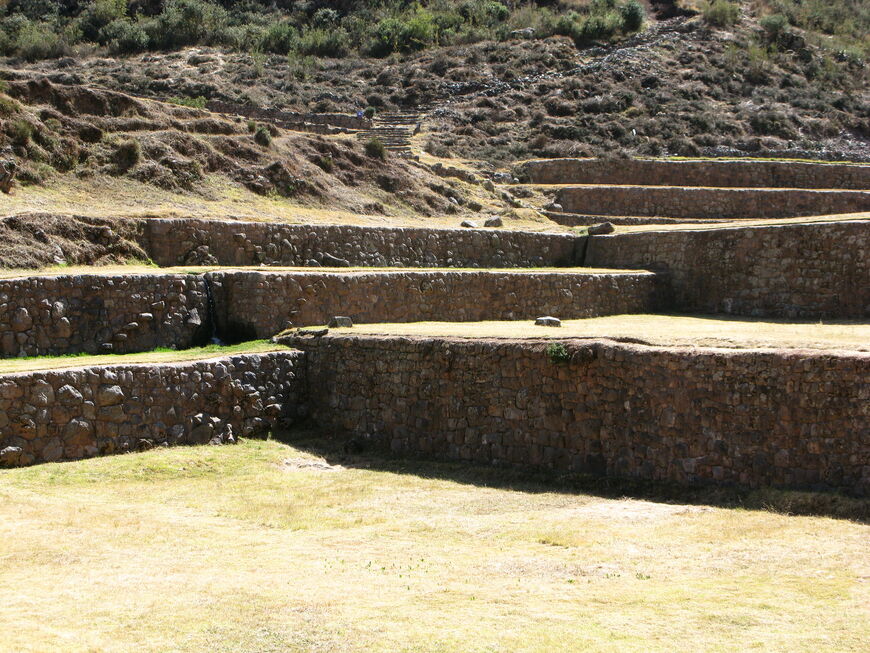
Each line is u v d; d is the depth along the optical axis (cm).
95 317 1745
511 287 2367
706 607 838
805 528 1087
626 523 1162
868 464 1193
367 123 4675
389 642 761
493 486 1424
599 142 4784
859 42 6906
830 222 2420
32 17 7169
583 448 1451
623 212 3747
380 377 1708
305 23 7306
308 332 1852
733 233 2614
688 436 1350
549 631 782
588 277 2538
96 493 1298
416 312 2178
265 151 3091
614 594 883
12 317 1645
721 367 1330
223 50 6638
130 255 2127
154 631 785
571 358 1462
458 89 5806
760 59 6162
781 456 1267
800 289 2458
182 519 1186
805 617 807
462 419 1590
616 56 6222
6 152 2466
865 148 5112
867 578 901
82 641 757
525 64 6178
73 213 2170
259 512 1237
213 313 1919
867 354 1229
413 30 6844
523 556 1025
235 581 925
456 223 3180
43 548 1018
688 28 6762
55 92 2797
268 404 1723
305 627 795
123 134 2802
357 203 3083
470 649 745
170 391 1571
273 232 2344
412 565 993
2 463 1358
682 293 2725
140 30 6706
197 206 2612
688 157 4597
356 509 1270
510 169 4181
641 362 1402
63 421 1430
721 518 1162
